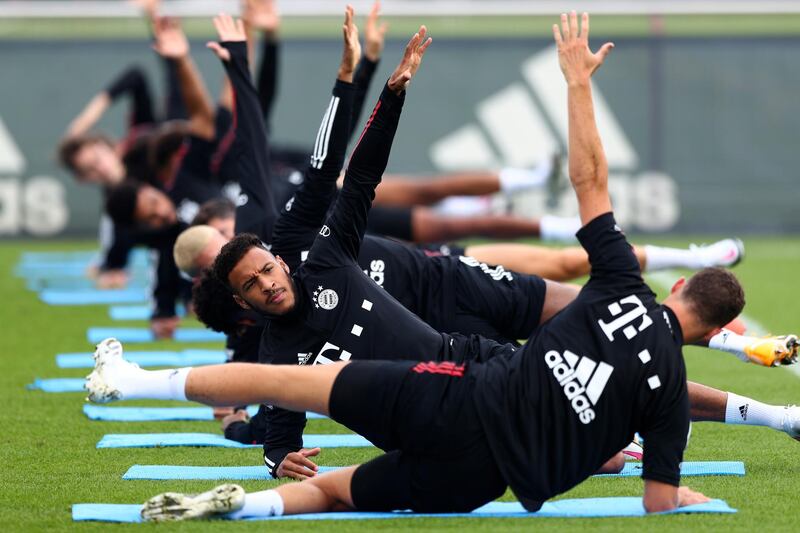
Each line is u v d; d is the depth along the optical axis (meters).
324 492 16.33
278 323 17.31
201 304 19.97
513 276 20.61
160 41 31.25
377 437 16.11
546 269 23.89
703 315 15.52
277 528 15.47
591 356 15.32
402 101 17.16
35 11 50.94
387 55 50.53
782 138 50.78
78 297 39.47
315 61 51.03
